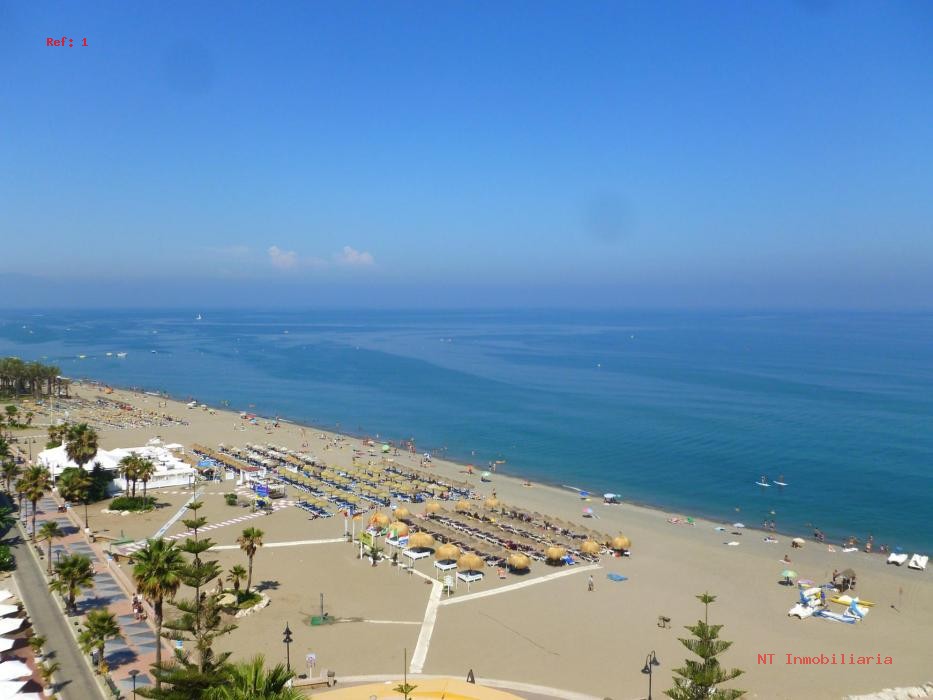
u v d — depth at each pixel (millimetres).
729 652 51438
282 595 59906
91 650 43906
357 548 72812
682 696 37469
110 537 72438
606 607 59312
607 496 99688
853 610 58625
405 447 137500
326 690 43562
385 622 54938
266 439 137375
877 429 149875
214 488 96812
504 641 52062
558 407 183875
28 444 115500
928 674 48500
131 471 84562
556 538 77625
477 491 102938
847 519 91750
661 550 76312
